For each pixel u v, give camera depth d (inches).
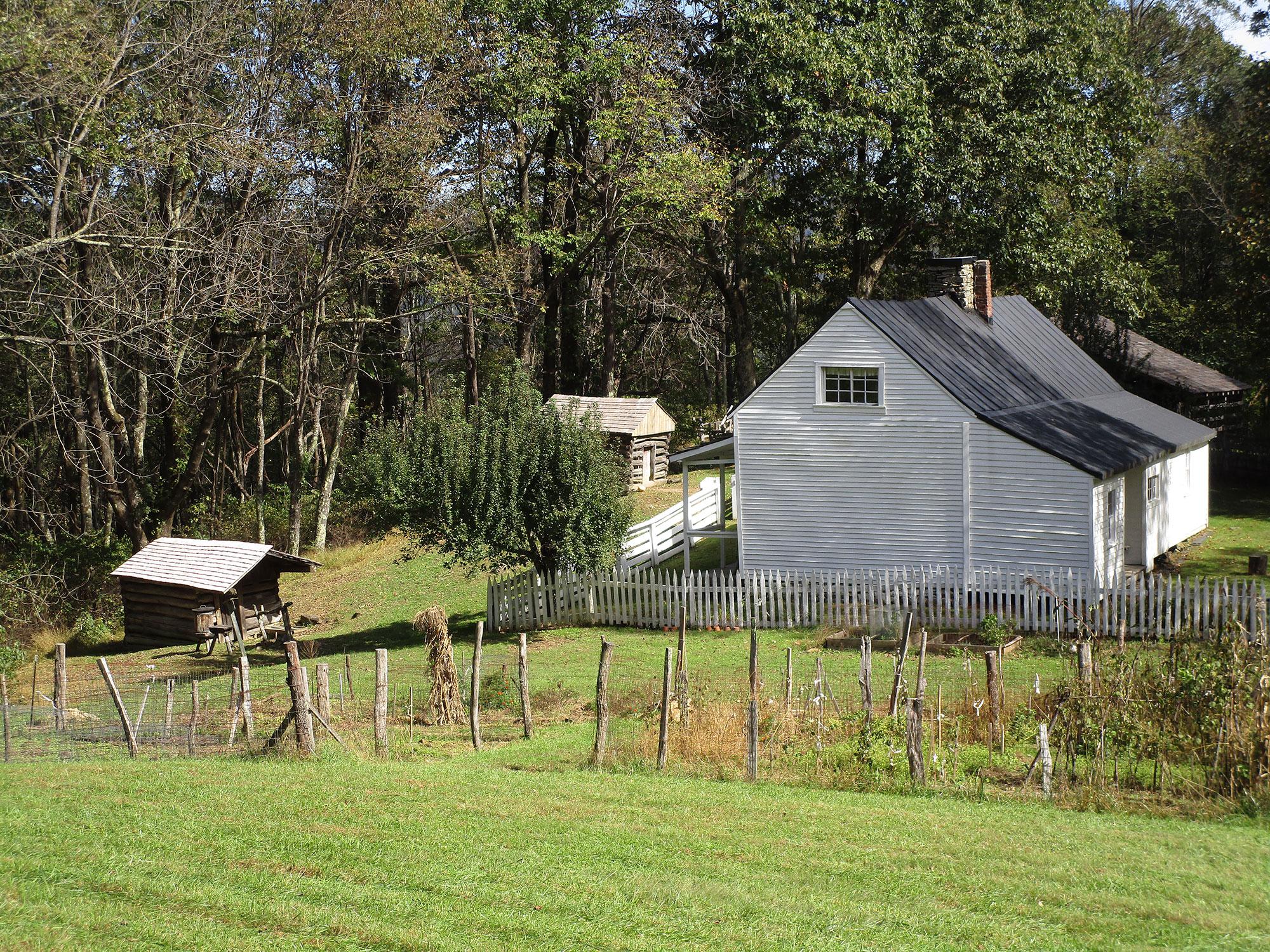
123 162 1177.4
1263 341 1482.5
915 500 1045.8
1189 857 390.3
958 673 756.0
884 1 1535.4
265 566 1139.9
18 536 1551.4
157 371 1589.6
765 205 1658.5
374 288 1865.2
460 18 1528.1
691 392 2353.6
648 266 1871.3
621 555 1168.2
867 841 413.7
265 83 1352.1
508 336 2103.8
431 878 378.6
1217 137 2167.8
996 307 1267.2
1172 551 1194.0
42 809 473.1
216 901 361.7
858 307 1051.9
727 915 344.8
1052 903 350.9
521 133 1649.9
